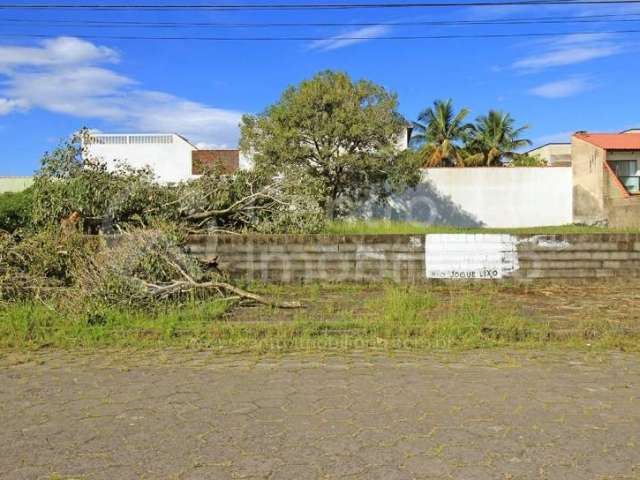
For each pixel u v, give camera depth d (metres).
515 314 7.95
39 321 7.29
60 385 5.16
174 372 5.55
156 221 10.82
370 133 22.97
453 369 5.63
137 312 7.77
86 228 11.91
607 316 8.02
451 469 3.48
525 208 30.48
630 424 4.20
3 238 8.91
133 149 34.28
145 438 3.96
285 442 3.88
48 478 3.38
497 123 43.84
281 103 23.17
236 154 34.81
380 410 4.48
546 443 3.86
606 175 28.45
